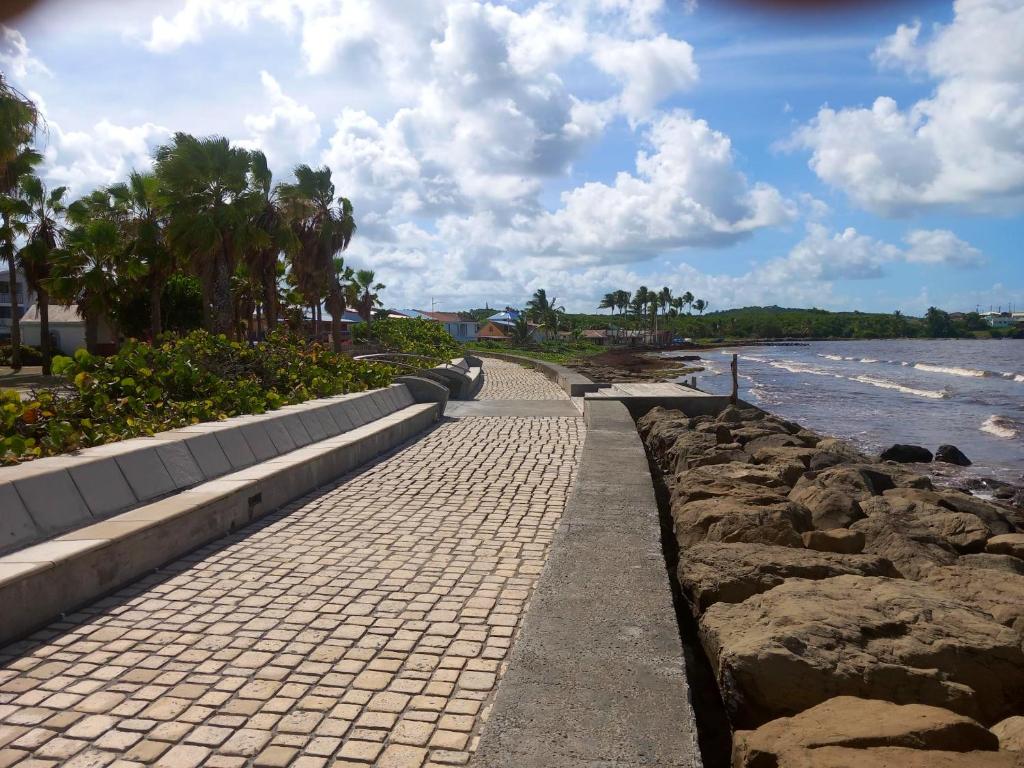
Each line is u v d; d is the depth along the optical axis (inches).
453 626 179.3
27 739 128.9
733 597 189.0
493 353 2218.3
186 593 202.4
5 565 178.4
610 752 101.6
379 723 134.5
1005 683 143.2
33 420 317.1
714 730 152.7
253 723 134.6
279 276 1547.7
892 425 1074.1
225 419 350.9
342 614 187.0
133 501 245.0
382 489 335.3
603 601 159.2
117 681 151.1
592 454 355.3
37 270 1270.9
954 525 301.1
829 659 140.5
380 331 1784.0
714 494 291.9
